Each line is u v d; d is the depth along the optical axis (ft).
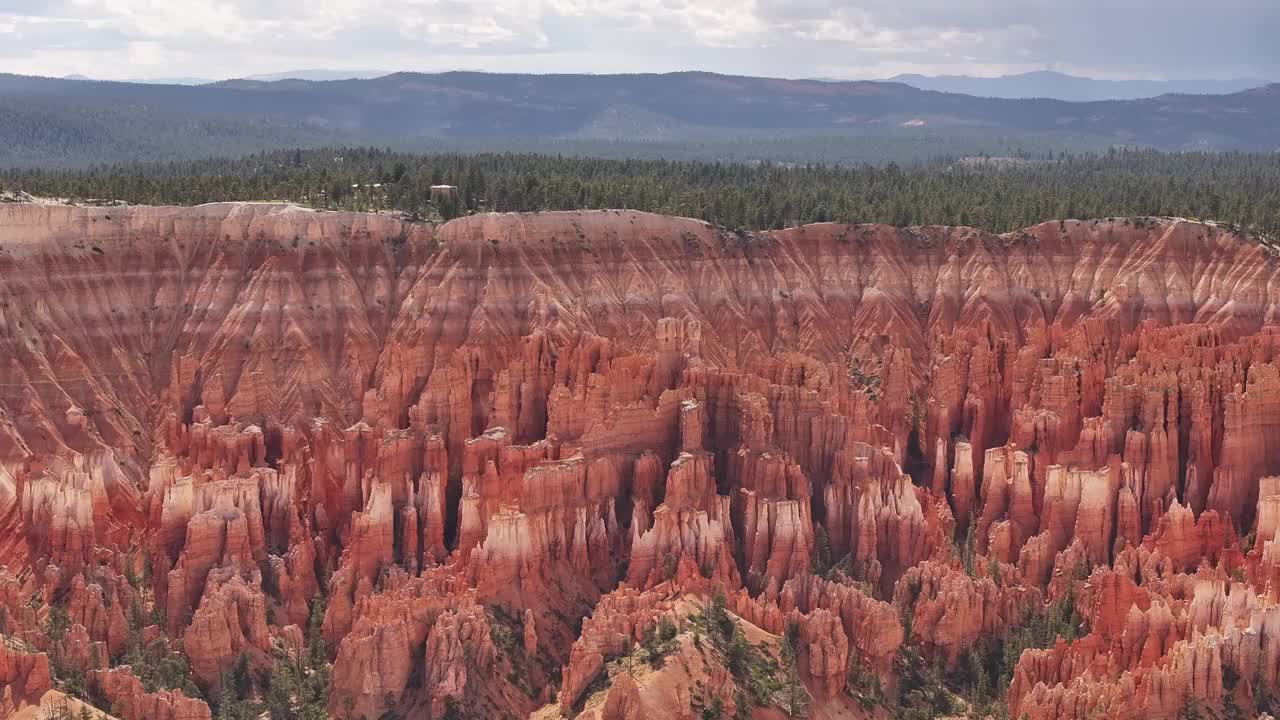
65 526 519.60
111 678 435.12
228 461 579.89
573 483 536.01
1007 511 596.29
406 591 487.20
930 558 545.03
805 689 460.14
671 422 580.71
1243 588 461.37
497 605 497.46
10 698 405.80
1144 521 579.07
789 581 515.50
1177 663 438.81
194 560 508.94
